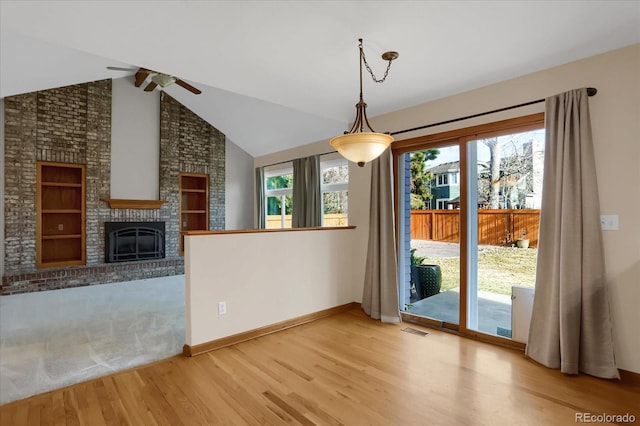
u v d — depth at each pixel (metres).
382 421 1.96
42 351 3.00
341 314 4.14
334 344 3.14
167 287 5.72
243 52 2.54
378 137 2.10
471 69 2.84
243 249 3.26
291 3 1.92
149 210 6.88
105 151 6.34
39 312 4.22
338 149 2.28
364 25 2.16
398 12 2.02
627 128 2.44
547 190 2.73
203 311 2.96
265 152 7.59
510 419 1.98
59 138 5.91
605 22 2.13
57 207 6.18
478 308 3.41
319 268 3.99
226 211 8.02
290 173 7.19
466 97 3.34
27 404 2.14
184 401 2.18
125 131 6.64
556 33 2.27
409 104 3.76
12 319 3.93
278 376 2.51
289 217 7.23
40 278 5.41
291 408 2.10
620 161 2.47
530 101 2.91
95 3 1.88
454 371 2.59
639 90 2.39
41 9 1.93
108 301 4.78
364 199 4.34
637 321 2.40
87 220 6.15
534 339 2.78
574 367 2.50
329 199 6.02
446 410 2.07
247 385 2.38
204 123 7.70
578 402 2.15
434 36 2.30
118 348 3.07
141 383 2.41
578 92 2.58
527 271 3.09
